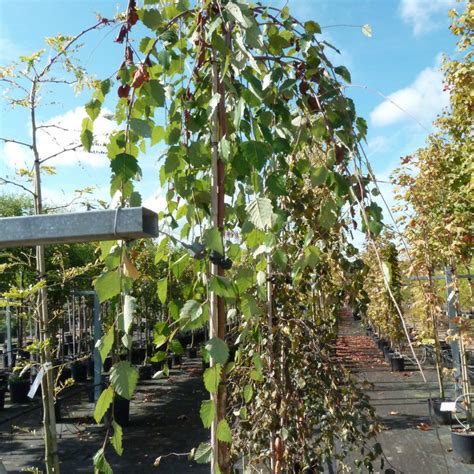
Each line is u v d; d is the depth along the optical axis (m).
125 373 1.42
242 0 1.61
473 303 6.14
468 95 5.31
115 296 1.53
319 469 2.68
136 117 1.68
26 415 7.87
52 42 2.68
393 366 10.17
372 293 10.07
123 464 5.35
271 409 2.49
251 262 2.29
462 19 5.19
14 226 1.30
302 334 2.63
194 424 6.90
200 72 1.85
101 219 1.30
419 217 5.93
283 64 1.82
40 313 3.01
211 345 1.47
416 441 5.61
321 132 1.73
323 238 2.15
